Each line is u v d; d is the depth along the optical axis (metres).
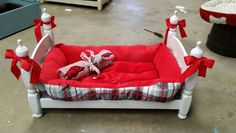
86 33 2.73
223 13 2.15
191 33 2.78
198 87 1.90
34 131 1.49
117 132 1.49
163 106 1.55
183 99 1.50
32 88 1.45
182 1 3.83
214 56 2.35
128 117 1.60
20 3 2.96
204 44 2.56
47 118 1.58
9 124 1.53
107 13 3.29
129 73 1.79
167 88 1.44
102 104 1.54
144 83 1.49
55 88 1.45
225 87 1.91
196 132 1.51
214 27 2.40
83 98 1.48
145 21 3.08
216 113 1.66
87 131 1.50
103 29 2.83
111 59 1.87
